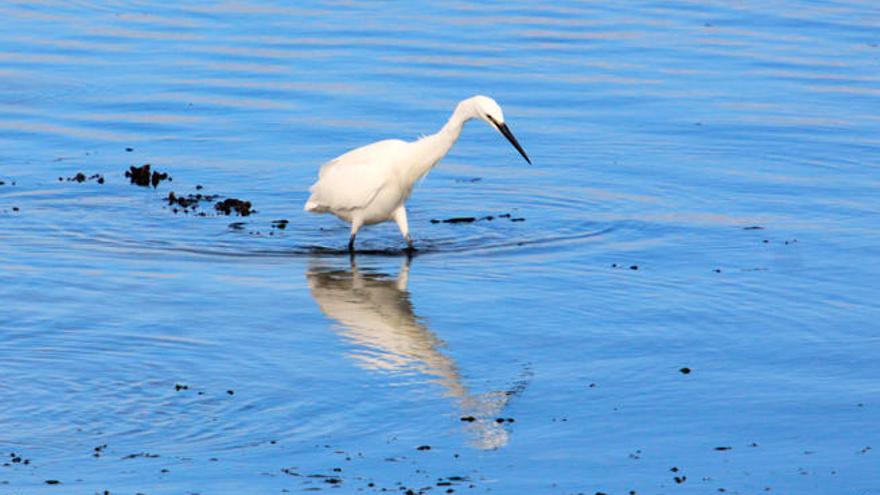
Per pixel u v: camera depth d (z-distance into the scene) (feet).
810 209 59.57
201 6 105.29
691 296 47.67
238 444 35.14
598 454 34.78
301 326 44.29
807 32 101.96
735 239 54.95
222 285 48.49
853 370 40.86
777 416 37.37
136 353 41.39
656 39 98.17
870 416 37.37
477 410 37.60
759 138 72.43
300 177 64.08
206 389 38.75
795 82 85.92
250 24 99.09
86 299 46.29
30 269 49.42
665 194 62.08
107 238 53.98
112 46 91.04
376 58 89.25
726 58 92.43
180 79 82.58
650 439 35.78
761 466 34.12
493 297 47.57
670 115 77.15
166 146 68.80
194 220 56.85
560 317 45.52
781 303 47.03
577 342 43.11
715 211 59.26
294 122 73.72
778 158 68.64
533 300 47.24
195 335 43.14
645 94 81.92
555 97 80.74
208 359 41.11
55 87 79.82
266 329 43.91
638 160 67.97
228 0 107.86
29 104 75.92
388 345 42.63
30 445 34.76
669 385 39.58
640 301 47.16
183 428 36.06
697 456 34.73
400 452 34.78
